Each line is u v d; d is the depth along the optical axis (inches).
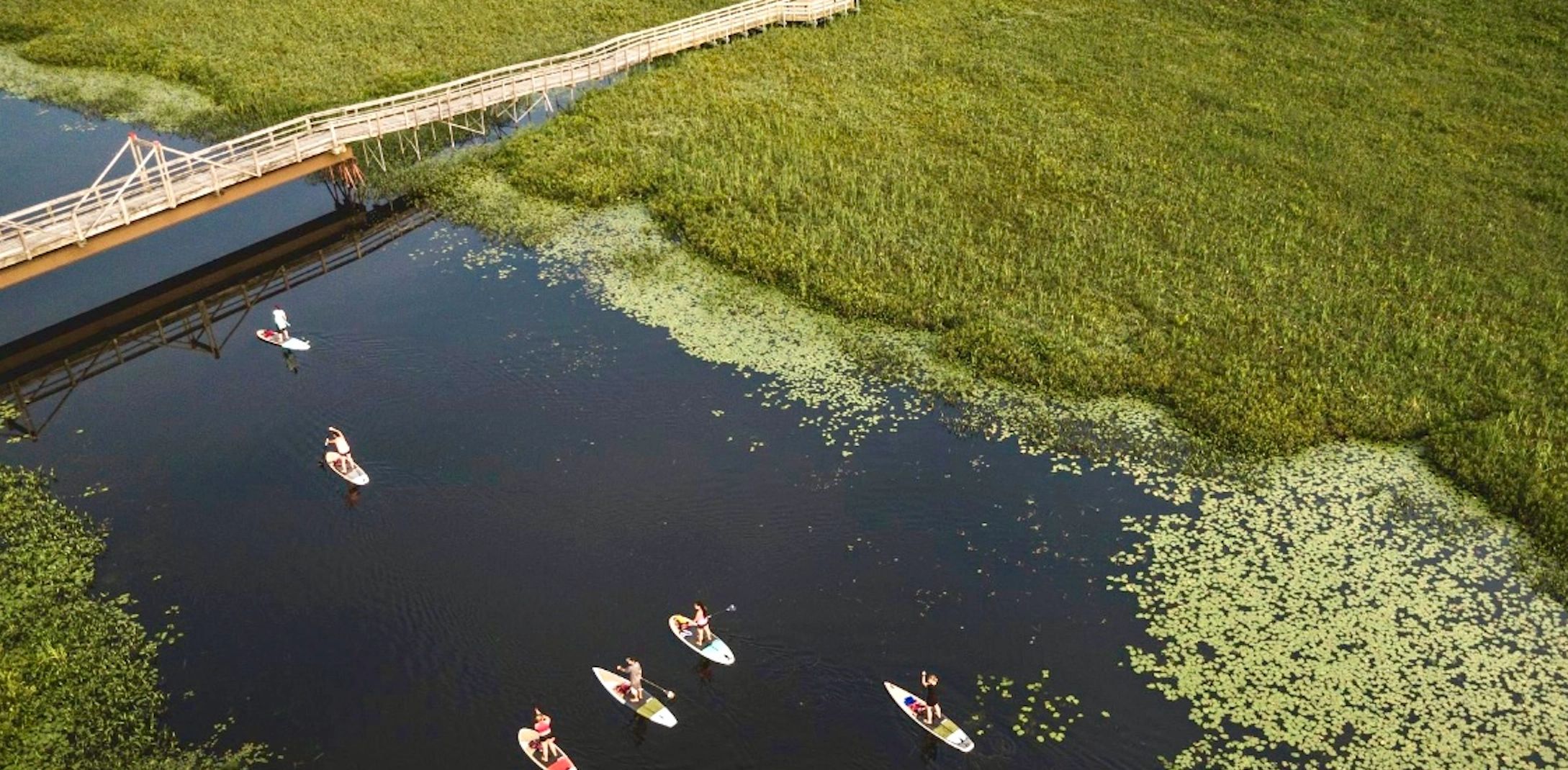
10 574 1110.4
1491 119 2226.9
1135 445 1343.5
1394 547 1200.8
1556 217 1872.5
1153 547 1199.6
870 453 1327.5
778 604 1112.2
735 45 2491.4
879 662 1056.2
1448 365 1477.6
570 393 1409.9
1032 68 2417.6
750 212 1814.7
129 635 1053.8
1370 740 993.5
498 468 1273.4
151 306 1585.9
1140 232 1779.0
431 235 1780.3
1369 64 2453.2
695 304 1604.3
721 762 960.3
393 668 1034.7
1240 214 1841.8
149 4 2645.2
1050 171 1968.5
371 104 1897.1
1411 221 1850.4
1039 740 989.2
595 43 2506.2
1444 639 1091.9
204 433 1323.8
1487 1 2691.9
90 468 1266.0
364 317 1561.3
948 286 1624.0
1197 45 2554.1
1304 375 1443.2
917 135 2100.1
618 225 1804.9
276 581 1121.4
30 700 975.0
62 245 1488.7
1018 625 1101.1
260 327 1530.5
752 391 1427.2
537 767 946.7
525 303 1601.9
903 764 964.6
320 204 1903.3
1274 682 1047.6
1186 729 1003.3
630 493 1245.1
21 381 1416.1
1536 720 1010.7
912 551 1184.8
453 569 1137.4
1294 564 1179.3
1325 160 2046.0
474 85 2166.6
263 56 2378.2
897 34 2588.6
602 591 1118.4
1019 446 1343.5
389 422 1342.3
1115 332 1534.2
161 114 2164.1
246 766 942.4
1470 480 1280.8
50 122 2140.7
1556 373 1456.7
